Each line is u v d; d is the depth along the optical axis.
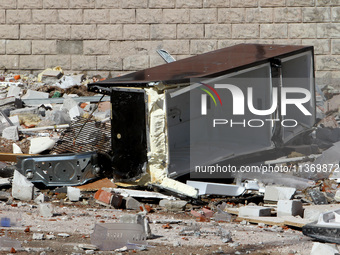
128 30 37.28
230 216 16.59
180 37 37.00
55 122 27.66
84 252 12.22
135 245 12.91
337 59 36.44
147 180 18.66
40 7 37.78
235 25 36.72
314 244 12.25
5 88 34.06
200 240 13.65
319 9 36.41
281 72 22.64
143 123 18.42
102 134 22.70
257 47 25.69
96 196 18.03
